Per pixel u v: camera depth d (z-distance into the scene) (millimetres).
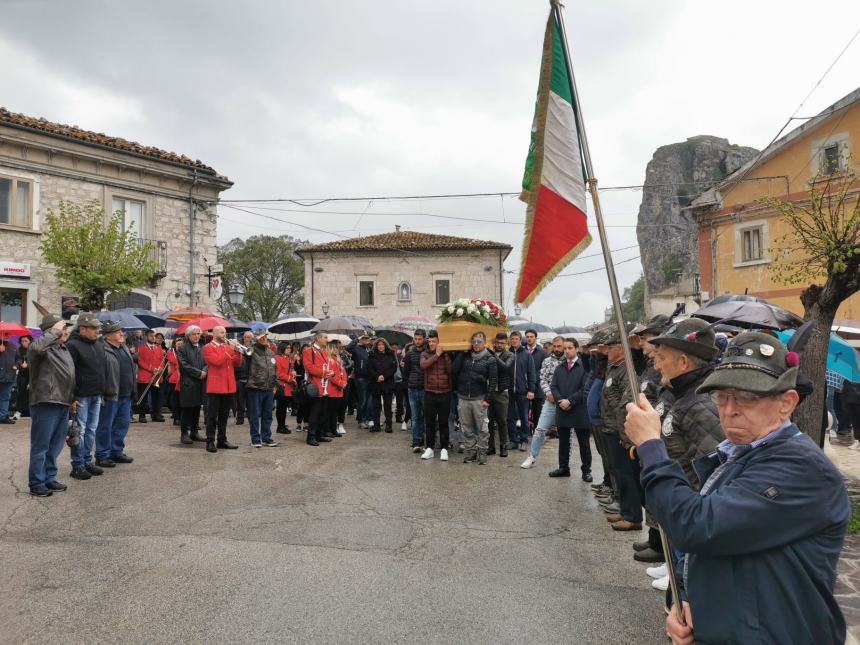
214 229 22453
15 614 3631
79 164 18953
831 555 1590
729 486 1653
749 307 6504
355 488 6875
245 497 6371
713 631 1628
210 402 8938
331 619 3611
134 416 13680
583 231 3119
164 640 3340
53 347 6336
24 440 9633
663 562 4680
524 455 9406
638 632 3533
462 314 8898
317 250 34438
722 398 1774
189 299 21516
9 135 17375
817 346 6629
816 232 7164
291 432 11398
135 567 4387
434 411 8836
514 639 3426
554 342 9430
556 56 3250
